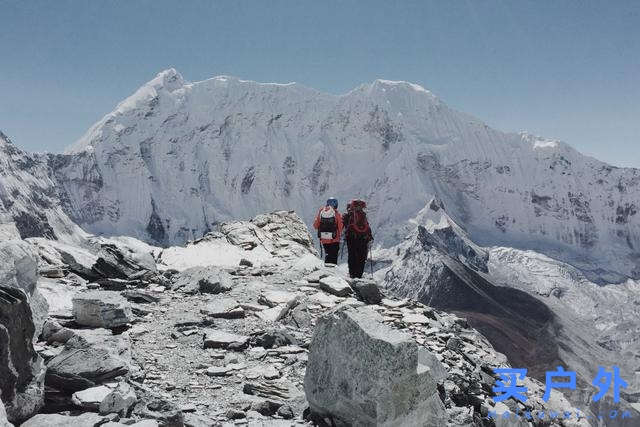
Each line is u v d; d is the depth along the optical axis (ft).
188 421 20.13
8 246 23.90
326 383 20.06
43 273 43.96
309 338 33.50
